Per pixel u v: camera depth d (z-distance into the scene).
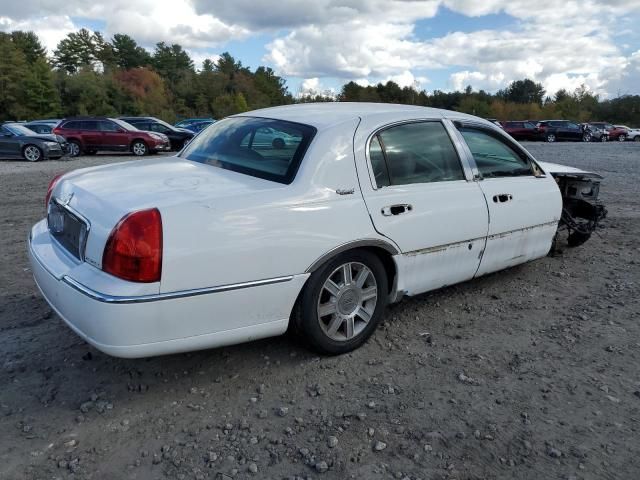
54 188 3.72
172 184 3.21
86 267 2.93
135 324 2.75
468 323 4.23
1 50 80.69
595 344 3.88
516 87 126.62
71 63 114.94
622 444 2.79
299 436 2.81
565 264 5.78
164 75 124.75
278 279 3.14
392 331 4.05
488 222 4.30
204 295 2.89
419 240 3.81
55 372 3.36
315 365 3.51
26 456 2.62
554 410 3.07
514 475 2.56
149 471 2.54
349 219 3.39
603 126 45.12
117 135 21.64
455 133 4.25
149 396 3.14
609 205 9.48
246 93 110.38
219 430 2.85
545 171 5.09
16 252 5.86
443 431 2.87
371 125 3.70
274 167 3.45
